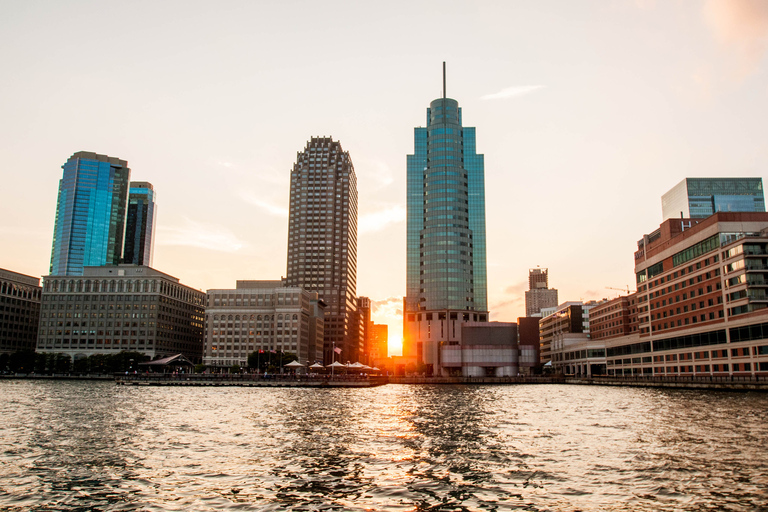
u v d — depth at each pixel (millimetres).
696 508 23938
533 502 25078
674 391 116000
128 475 30250
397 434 46031
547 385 171250
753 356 120000
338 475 30250
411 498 25812
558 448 38625
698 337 141875
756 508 23875
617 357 194750
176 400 84938
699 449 37406
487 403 83438
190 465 32750
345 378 144750
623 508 24078
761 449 37156
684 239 150125
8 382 154000
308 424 52906
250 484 28312
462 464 33125
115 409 67000
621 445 39594
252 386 136875
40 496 26266
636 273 181000
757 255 123312
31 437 43281
